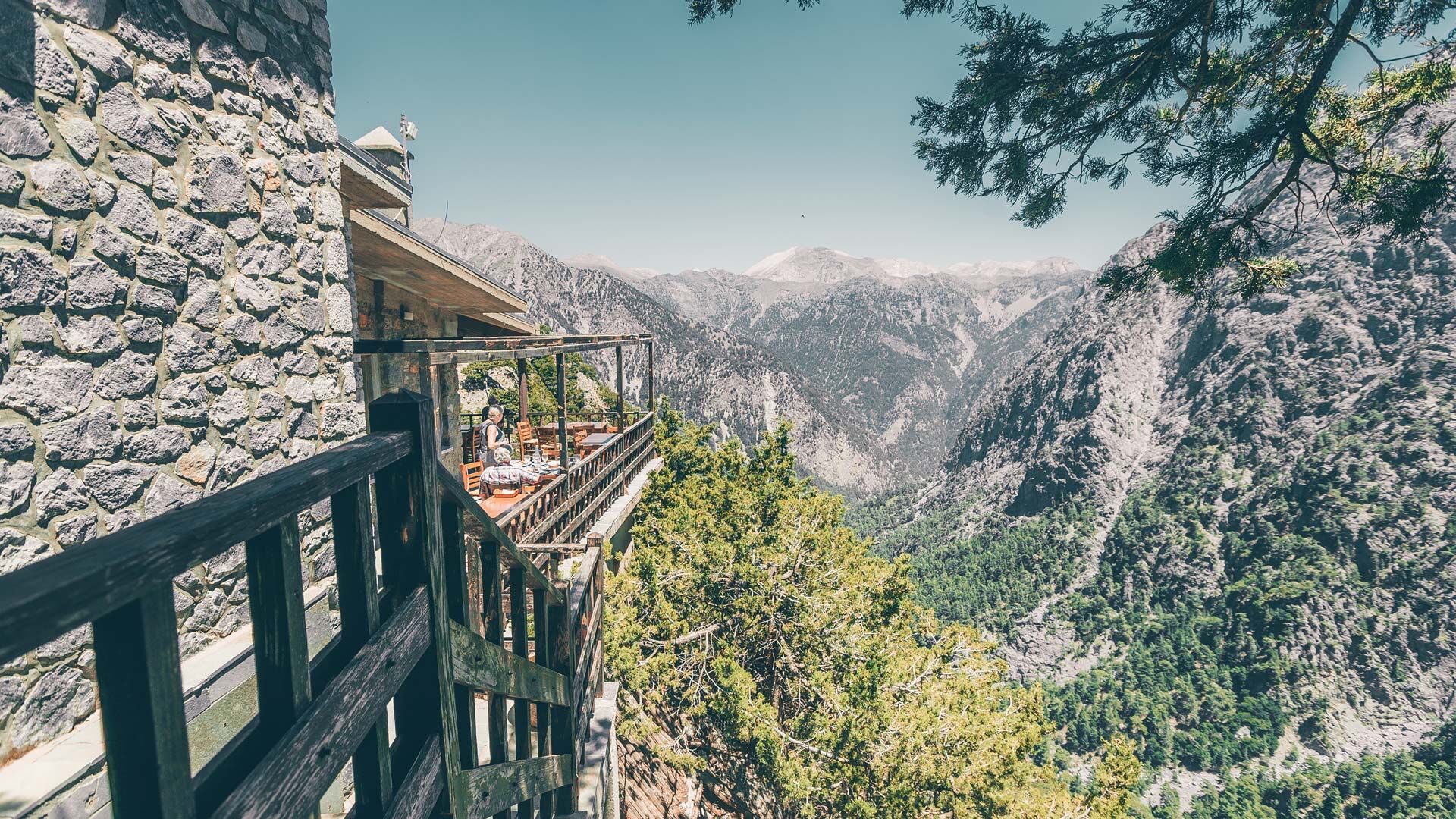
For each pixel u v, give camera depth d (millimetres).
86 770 3076
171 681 845
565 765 3859
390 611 1624
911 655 14789
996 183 7219
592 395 48281
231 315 4289
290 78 4812
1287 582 125062
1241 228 6508
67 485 3262
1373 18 5941
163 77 3750
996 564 170250
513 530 8023
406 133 14336
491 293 11695
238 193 4324
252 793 1012
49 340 3164
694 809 12438
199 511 900
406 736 1829
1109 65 6445
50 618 599
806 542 15852
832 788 11562
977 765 11859
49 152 3141
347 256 5617
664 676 12414
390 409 1677
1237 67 6543
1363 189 5875
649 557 13203
